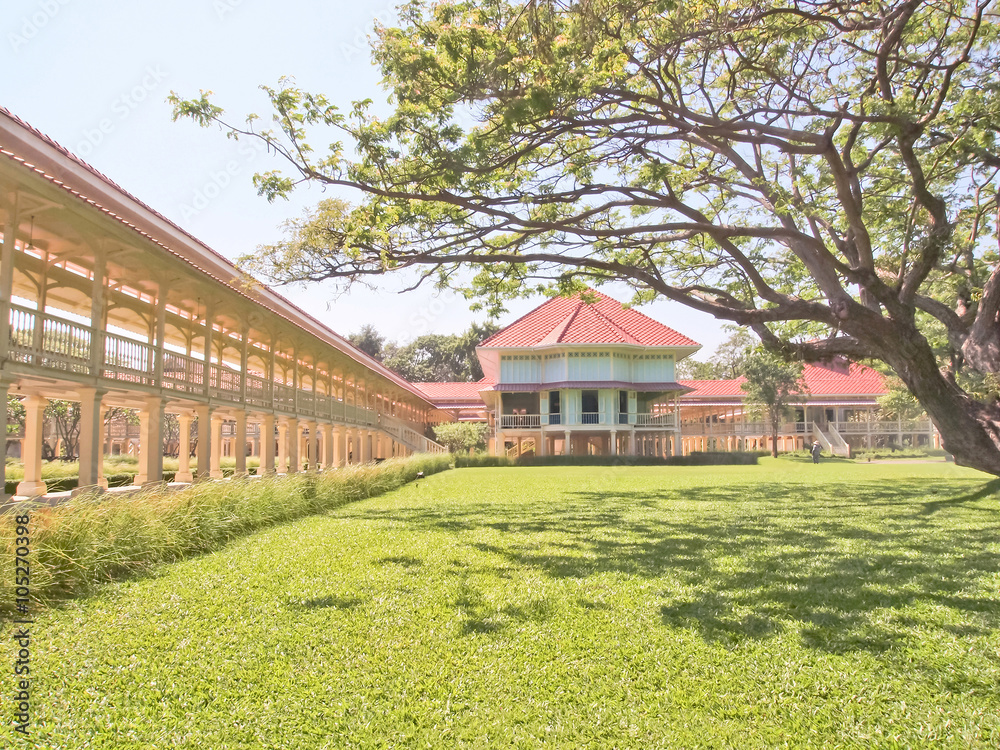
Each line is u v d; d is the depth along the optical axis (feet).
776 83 34.78
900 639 15.78
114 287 51.44
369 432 119.85
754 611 18.06
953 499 45.83
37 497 42.68
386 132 29.25
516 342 143.74
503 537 30.81
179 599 19.60
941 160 37.73
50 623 17.38
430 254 34.73
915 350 36.32
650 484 67.56
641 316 149.59
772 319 36.32
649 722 12.20
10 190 31.17
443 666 14.58
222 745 11.45
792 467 107.76
